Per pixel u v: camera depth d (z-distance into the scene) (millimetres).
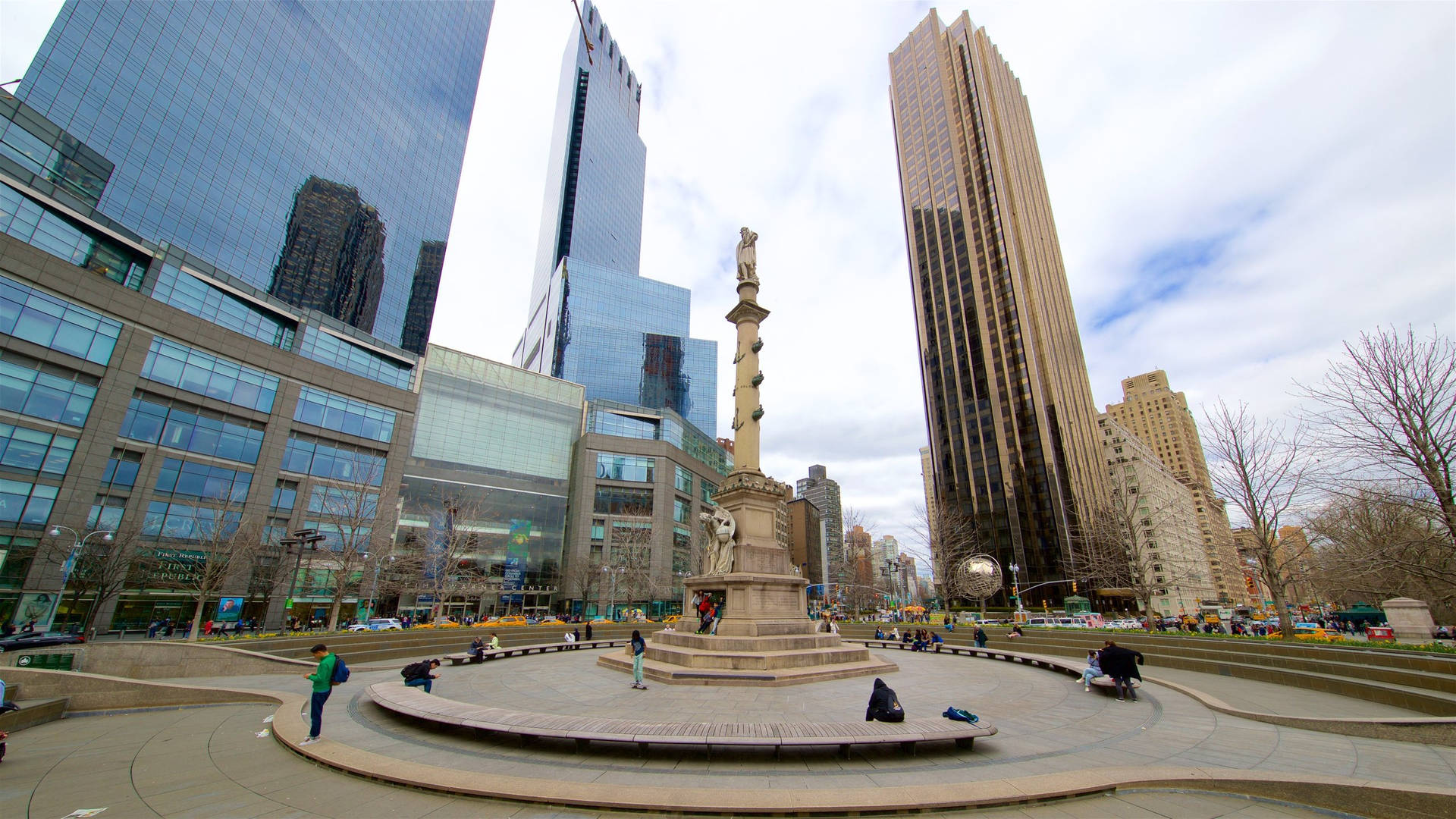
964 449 102625
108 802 7441
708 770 8734
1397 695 14633
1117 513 47719
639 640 16516
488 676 18719
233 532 41312
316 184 69000
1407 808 6816
